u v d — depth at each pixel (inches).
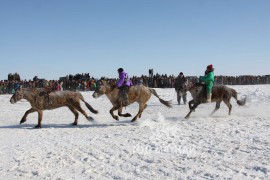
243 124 522.0
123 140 419.5
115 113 776.3
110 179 267.7
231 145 368.2
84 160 327.3
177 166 293.7
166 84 1635.1
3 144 422.0
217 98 626.8
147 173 277.9
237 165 290.2
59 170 295.1
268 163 291.7
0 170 301.1
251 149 347.6
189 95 1320.1
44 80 1338.6
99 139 434.6
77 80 1535.4
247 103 938.7
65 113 783.1
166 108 860.0
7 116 754.8
